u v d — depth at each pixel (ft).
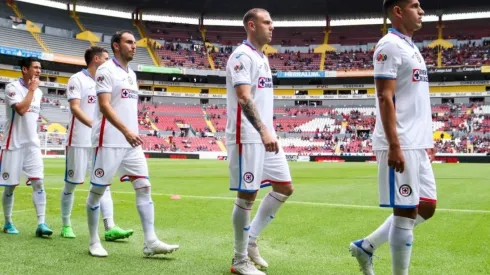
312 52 187.62
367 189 42.50
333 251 16.70
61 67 162.91
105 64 15.99
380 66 11.21
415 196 11.21
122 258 15.02
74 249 16.21
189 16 192.65
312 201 32.27
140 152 16.26
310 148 150.71
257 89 14.01
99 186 15.60
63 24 167.94
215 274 13.24
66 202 18.69
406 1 11.60
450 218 24.44
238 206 13.65
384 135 11.54
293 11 185.47
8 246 16.39
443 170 80.53
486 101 164.14
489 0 166.81
